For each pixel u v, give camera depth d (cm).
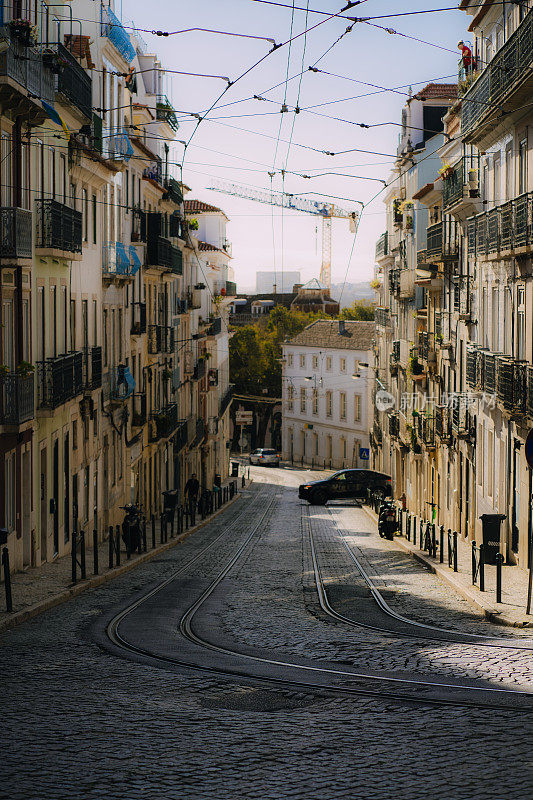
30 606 1683
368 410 7850
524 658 1270
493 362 2692
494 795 681
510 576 2239
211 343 6719
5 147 2028
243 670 1189
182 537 3341
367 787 705
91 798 679
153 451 4294
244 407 9994
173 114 4438
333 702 1000
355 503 5269
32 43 2011
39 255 2312
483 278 3039
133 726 891
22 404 2052
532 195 2270
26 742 830
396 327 5706
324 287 13588
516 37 2192
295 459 9175
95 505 3120
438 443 4066
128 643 1391
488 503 2927
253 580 2244
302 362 8981
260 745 825
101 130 3008
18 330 2134
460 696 1034
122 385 3384
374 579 2272
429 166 4762
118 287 3472
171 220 4828
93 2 3022
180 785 711
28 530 2273
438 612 1759
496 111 2436
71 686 1077
